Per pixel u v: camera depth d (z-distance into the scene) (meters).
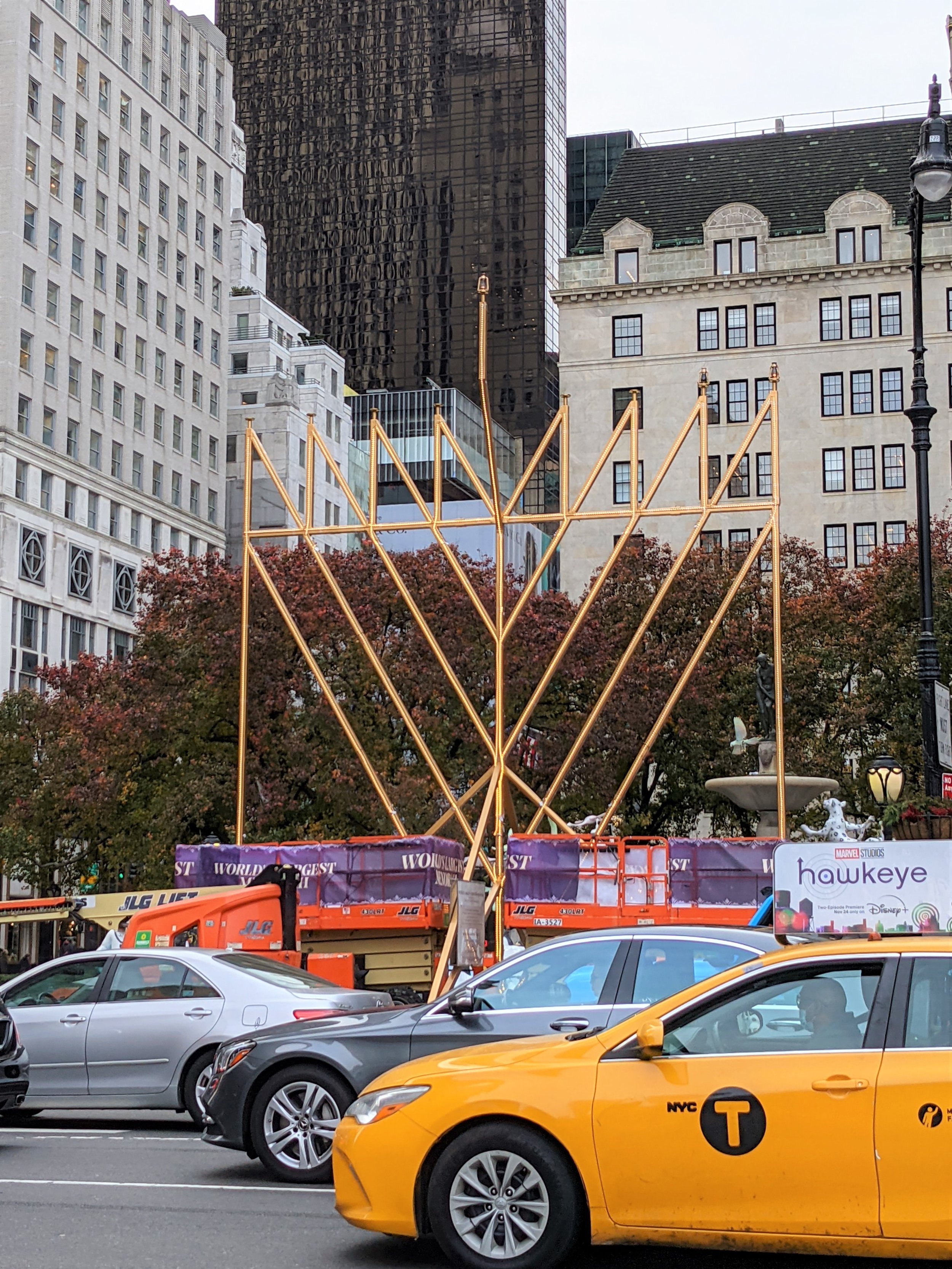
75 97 81.31
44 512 76.19
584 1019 10.06
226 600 40.34
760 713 37.09
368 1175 8.45
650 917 24.45
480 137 168.88
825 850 13.95
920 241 21.16
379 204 169.62
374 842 24.91
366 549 43.19
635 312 80.69
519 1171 8.23
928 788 19.73
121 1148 13.16
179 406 92.00
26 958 45.62
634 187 85.62
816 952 8.22
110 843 43.22
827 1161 7.69
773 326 79.25
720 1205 7.83
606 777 40.38
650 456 79.31
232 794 39.12
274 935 23.67
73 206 80.75
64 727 44.81
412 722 27.88
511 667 39.97
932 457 76.94
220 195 99.56
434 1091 8.43
